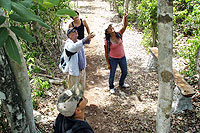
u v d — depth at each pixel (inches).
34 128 105.7
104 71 213.3
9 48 43.0
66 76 191.8
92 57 248.2
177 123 133.8
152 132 127.6
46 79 173.9
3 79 78.8
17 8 45.3
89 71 213.5
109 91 175.0
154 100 161.3
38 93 151.3
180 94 141.6
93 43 294.7
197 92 162.7
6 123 97.4
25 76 90.5
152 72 204.2
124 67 164.2
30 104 97.9
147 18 235.0
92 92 174.4
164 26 77.8
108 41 153.9
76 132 59.0
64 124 63.0
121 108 152.6
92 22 408.5
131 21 378.6
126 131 129.7
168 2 74.7
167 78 84.0
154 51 197.6
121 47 158.1
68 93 62.5
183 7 286.2
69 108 60.4
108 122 138.5
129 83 186.9
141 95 168.4
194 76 181.9
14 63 84.4
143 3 246.5
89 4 636.1
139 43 284.8
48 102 152.2
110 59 160.4
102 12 506.0
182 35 262.2
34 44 204.2
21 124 90.5
